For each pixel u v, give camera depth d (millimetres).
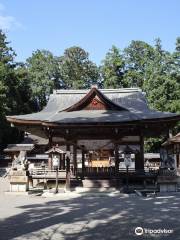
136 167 28719
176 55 62500
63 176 27188
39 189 27500
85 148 28625
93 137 27906
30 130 31438
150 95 60000
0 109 56031
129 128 27234
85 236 11453
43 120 26812
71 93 35781
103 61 74000
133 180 28312
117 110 30359
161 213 15766
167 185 25641
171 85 60094
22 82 72312
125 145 28172
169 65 62938
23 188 25672
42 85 81875
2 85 55844
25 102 73562
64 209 17469
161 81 60781
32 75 82312
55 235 11617
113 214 15680
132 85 71375
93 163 40375
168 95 60219
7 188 29266
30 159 56125
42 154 59031
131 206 18234
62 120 27016
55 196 23875
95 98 30469
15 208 17984
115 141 27734
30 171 27781
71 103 34375
